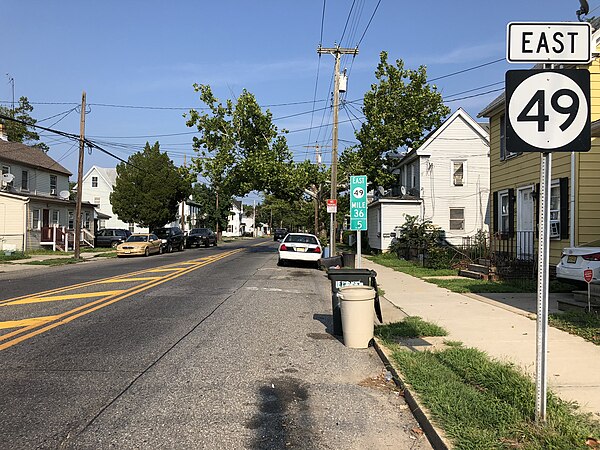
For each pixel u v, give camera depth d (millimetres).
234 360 6918
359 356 7289
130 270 20156
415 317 9508
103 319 9531
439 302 11469
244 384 5926
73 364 6578
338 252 33188
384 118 35125
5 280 16594
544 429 4070
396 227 32188
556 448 3775
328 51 25625
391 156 37375
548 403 4594
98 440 4324
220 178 34031
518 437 4027
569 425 4121
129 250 29984
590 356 6484
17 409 5012
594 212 13281
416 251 24188
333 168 25609
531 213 16016
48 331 8461
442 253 20641
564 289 12695
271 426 4719
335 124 25734
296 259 22469
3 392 5500
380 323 9055
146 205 45094
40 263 23969
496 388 5191
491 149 19219
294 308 11359
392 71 35344
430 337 7902
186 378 6082
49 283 15469
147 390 5629
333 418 4945
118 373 6223
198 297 12516
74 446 4203
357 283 8680
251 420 4852
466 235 31828
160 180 45719
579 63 4352
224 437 4445
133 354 7105
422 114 36281
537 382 4180
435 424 4445
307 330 9039
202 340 8016
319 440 4434
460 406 4754
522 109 4215
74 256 27578
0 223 32688
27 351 7188
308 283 16531
